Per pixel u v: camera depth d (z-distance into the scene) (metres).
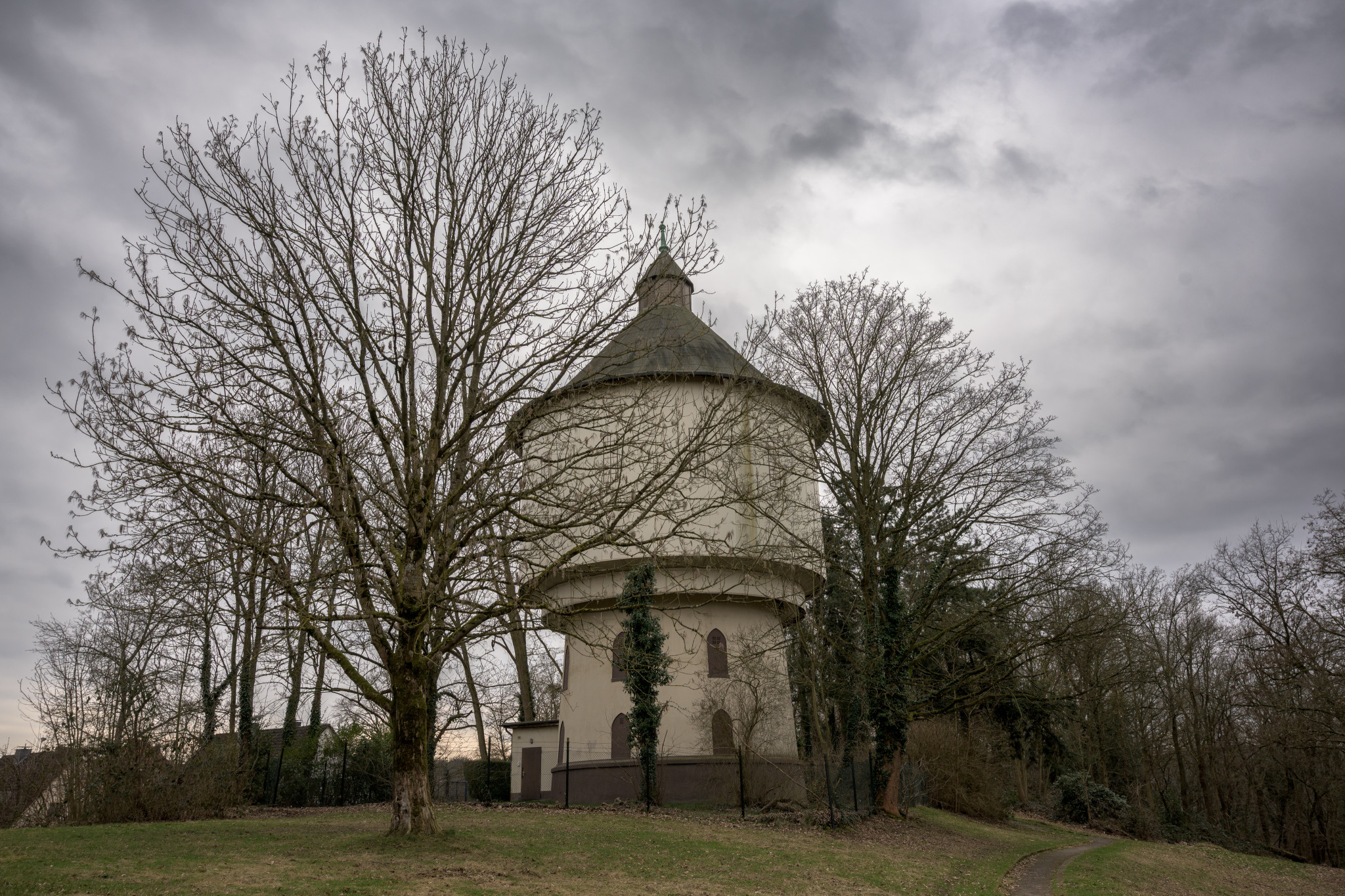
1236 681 46.84
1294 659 36.06
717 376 27.72
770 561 27.17
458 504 16.16
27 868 12.46
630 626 26.53
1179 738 54.09
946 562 29.39
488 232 16.62
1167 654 52.31
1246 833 50.22
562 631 19.48
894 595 28.67
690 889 14.51
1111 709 50.12
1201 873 27.31
